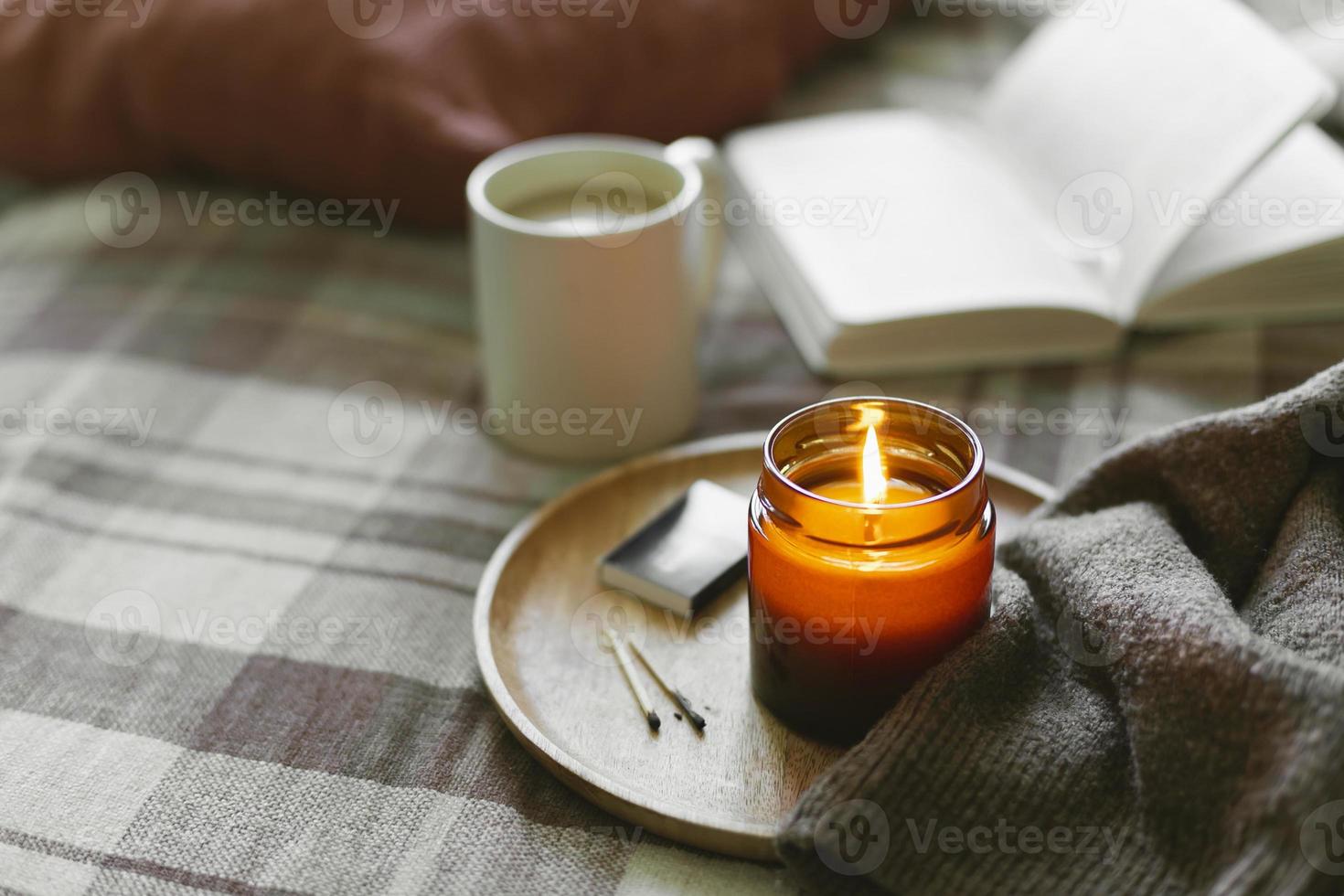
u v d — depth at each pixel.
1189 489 0.67
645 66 0.98
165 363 0.88
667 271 0.77
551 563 0.72
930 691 0.61
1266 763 0.57
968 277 0.85
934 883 0.59
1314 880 0.56
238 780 0.65
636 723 0.66
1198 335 0.86
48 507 0.78
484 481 0.79
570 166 0.81
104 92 0.96
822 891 0.60
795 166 0.94
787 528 0.61
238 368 0.87
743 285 0.94
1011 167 0.94
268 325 0.90
